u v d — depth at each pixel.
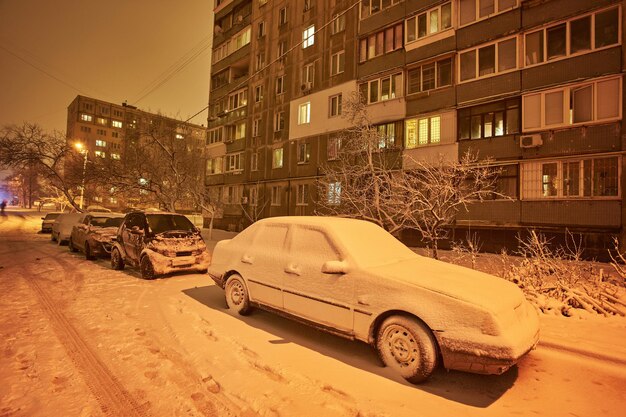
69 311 5.41
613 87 12.55
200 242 8.61
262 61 28.77
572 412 2.96
